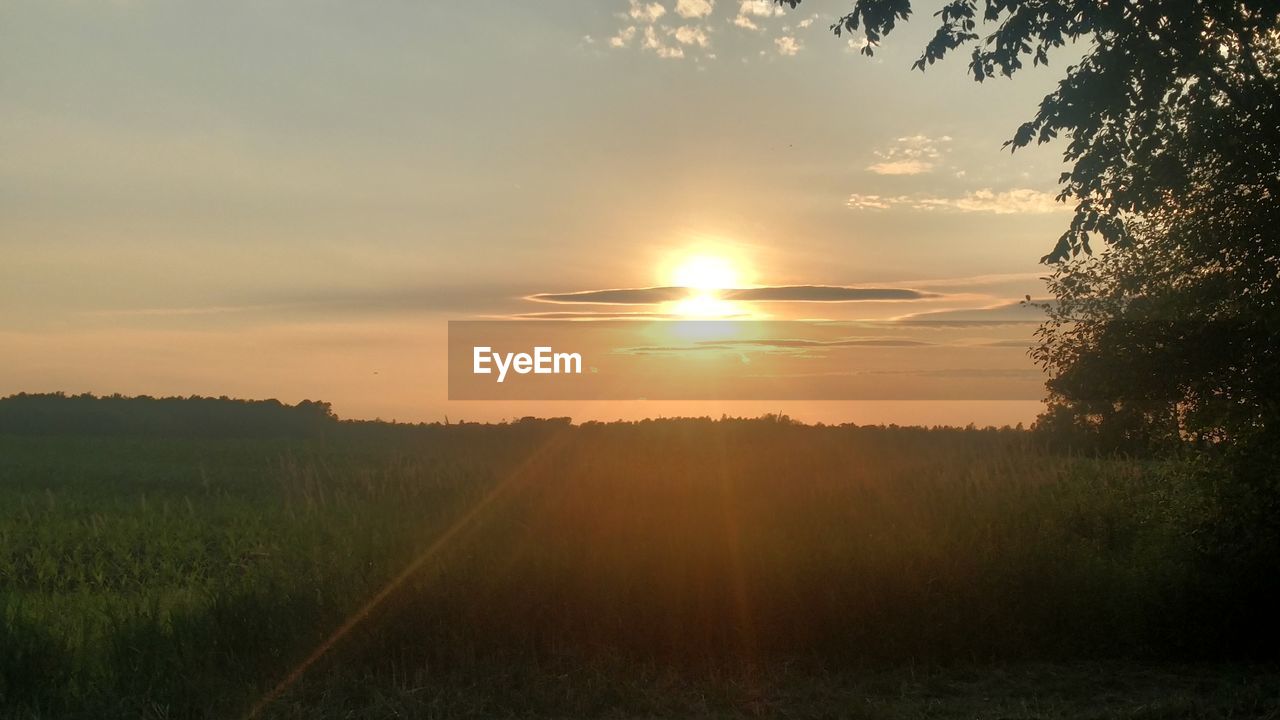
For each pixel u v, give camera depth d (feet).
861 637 30.40
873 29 38.81
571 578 30.50
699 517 39.81
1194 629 33.17
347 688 26.09
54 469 103.14
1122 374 40.04
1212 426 38.63
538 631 29.30
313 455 121.29
